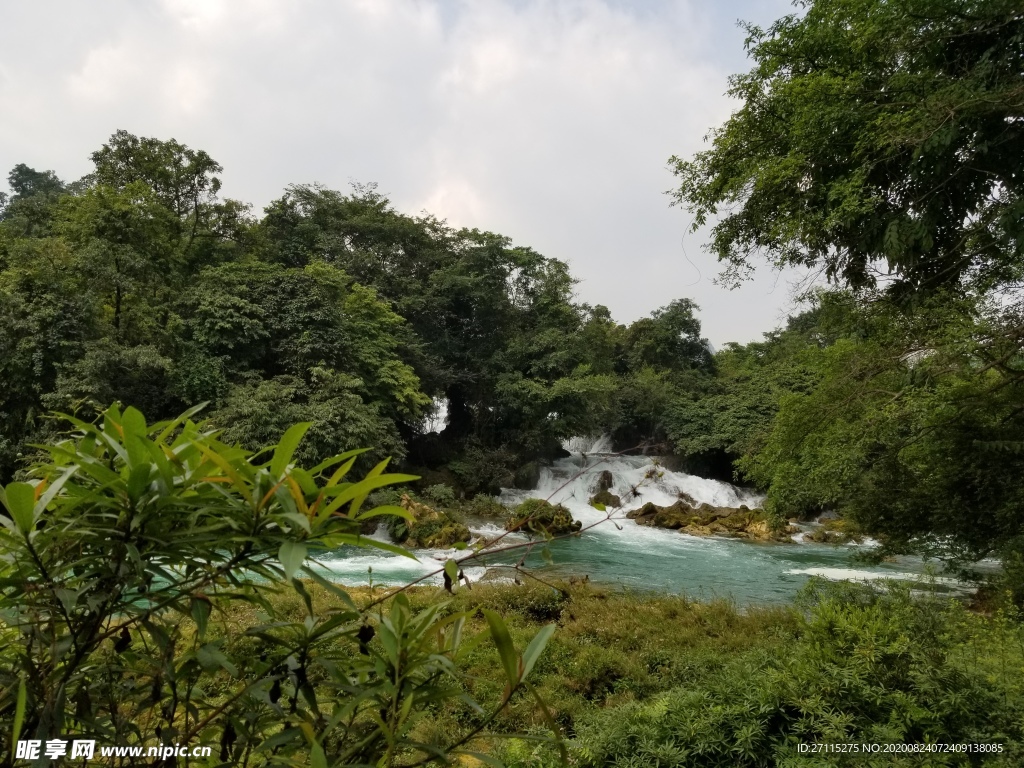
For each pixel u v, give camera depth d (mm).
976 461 7664
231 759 1182
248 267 20203
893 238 6180
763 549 17531
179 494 1025
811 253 7707
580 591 8859
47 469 1052
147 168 20531
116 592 998
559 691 5742
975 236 6117
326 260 25656
